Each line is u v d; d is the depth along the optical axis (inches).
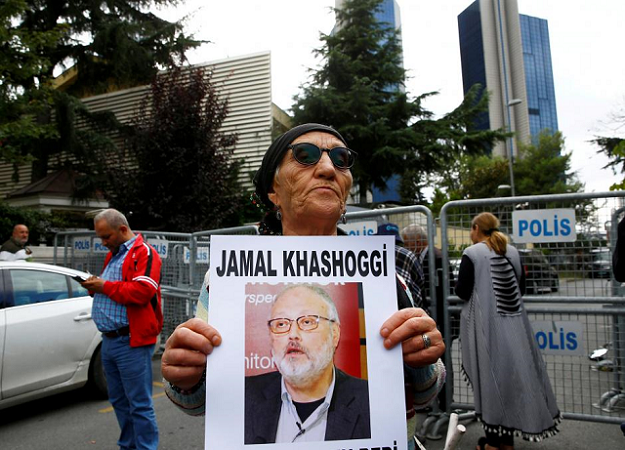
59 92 473.1
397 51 776.3
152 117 382.9
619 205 129.5
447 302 135.6
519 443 129.4
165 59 526.6
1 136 287.9
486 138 738.8
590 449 124.5
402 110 713.6
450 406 135.6
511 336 111.2
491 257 116.8
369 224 150.9
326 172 41.9
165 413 161.5
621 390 140.4
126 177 383.9
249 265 37.8
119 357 111.6
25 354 149.1
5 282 152.5
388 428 35.5
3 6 280.4
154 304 116.6
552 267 134.3
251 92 569.6
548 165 1241.4
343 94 713.6
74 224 511.2
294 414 35.1
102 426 151.0
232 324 36.3
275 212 49.0
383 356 36.9
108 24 492.4
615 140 674.2
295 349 36.3
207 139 383.9
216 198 381.4
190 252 237.5
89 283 109.7
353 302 37.9
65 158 600.4
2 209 406.9
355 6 759.7
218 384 34.8
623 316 134.4
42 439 141.1
